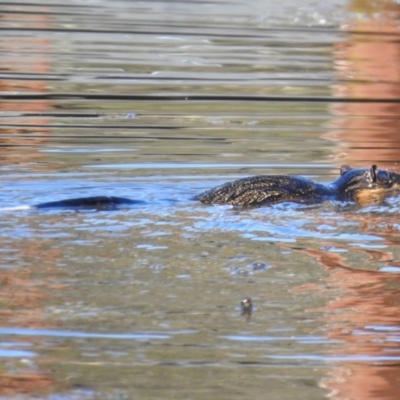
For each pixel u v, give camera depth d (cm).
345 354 1962
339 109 4831
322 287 2314
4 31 6600
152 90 5091
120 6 7881
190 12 7681
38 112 4538
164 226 2817
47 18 7181
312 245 2675
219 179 3503
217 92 5106
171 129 4284
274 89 5238
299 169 3706
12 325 2030
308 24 7269
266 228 2845
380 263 2517
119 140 4041
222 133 4244
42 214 2905
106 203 3047
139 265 2430
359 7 7756
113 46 6253
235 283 2317
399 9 7719
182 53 6088
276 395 1802
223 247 2620
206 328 2056
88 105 4722
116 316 2092
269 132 4303
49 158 3706
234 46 6381
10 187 3259
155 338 1992
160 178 3478
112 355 1925
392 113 4766
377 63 6056
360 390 1828
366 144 4122
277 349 1972
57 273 2347
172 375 1844
